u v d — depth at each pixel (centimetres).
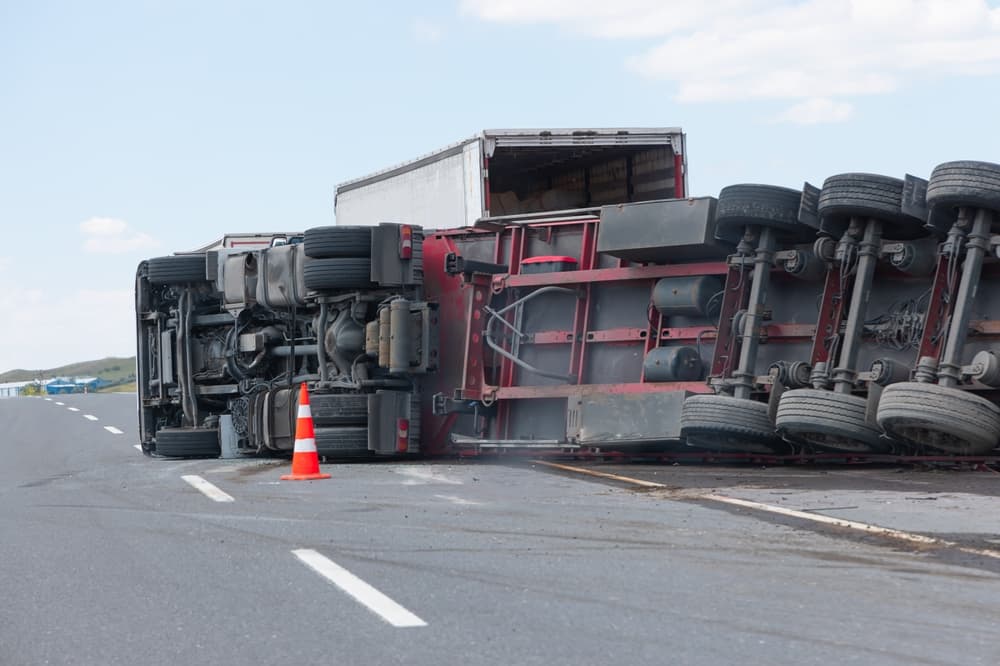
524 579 1110
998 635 882
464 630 929
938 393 1823
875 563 1144
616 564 1169
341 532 1407
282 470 2295
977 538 1243
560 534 1352
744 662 824
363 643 899
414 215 3531
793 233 2100
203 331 2908
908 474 1897
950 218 1912
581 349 2383
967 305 1864
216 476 2172
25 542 1421
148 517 1595
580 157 3316
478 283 2489
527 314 2470
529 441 2348
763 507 1504
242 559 1251
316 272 2530
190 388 2878
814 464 2136
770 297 2172
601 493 1734
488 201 3109
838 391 1973
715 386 2120
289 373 2705
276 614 1001
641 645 873
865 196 1936
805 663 819
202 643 915
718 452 2236
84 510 1700
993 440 1828
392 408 2448
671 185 3216
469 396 2470
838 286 2061
